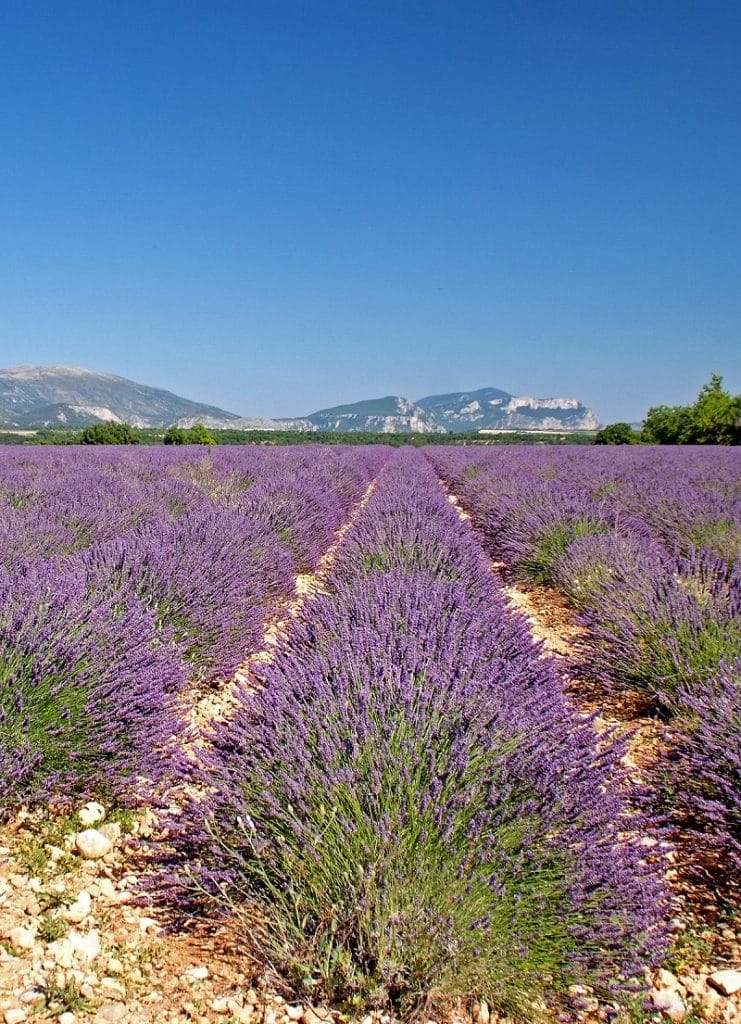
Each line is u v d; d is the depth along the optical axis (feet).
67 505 24.82
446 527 24.81
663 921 7.56
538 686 11.00
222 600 15.35
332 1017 6.41
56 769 9.45
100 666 10.48
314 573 26.40
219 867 7.64
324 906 6.93
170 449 88.58
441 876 6.84
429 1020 6.43
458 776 7.84
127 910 7.72
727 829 9.42
